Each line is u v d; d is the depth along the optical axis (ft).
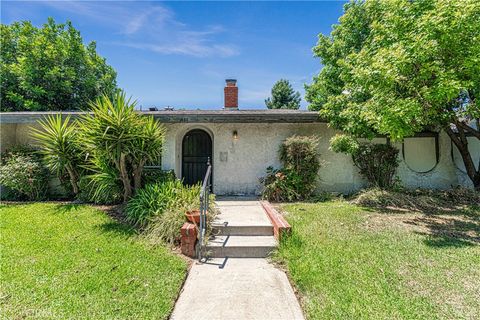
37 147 29.07
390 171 29.25
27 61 54.08
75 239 16.15
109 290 10.94
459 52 17.71
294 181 26.73
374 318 9.10
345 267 12.59
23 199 27.55
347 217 20.17
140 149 21.71
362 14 34.14
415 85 19.34
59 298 10.32
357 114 24.12
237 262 14.39
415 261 13.08
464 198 26.09
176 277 12.25
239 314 9.81
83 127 21.02
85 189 25.05
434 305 9.71
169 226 16.66
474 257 13.42
